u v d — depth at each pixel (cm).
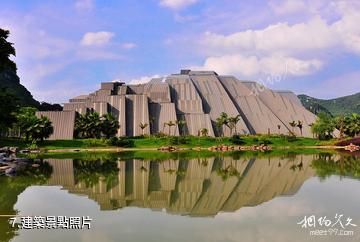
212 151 14075
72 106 19600
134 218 3222
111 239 2638
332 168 7206
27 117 13925
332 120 18575
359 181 5388
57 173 6438
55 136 16738
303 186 4975
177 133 19562
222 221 3127
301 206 3700
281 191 4603
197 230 2848
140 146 15362
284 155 11325
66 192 4509
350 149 14738
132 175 6231
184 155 11550
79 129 16588
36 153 12281
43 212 3444
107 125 16212
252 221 3123
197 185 5147
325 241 2595
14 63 6506
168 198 4169
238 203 3884
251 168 7406
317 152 12825
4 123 6769
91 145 14925
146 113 19775
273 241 2598
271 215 3328
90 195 4319
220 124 18950
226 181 5531
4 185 5034
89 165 7988
